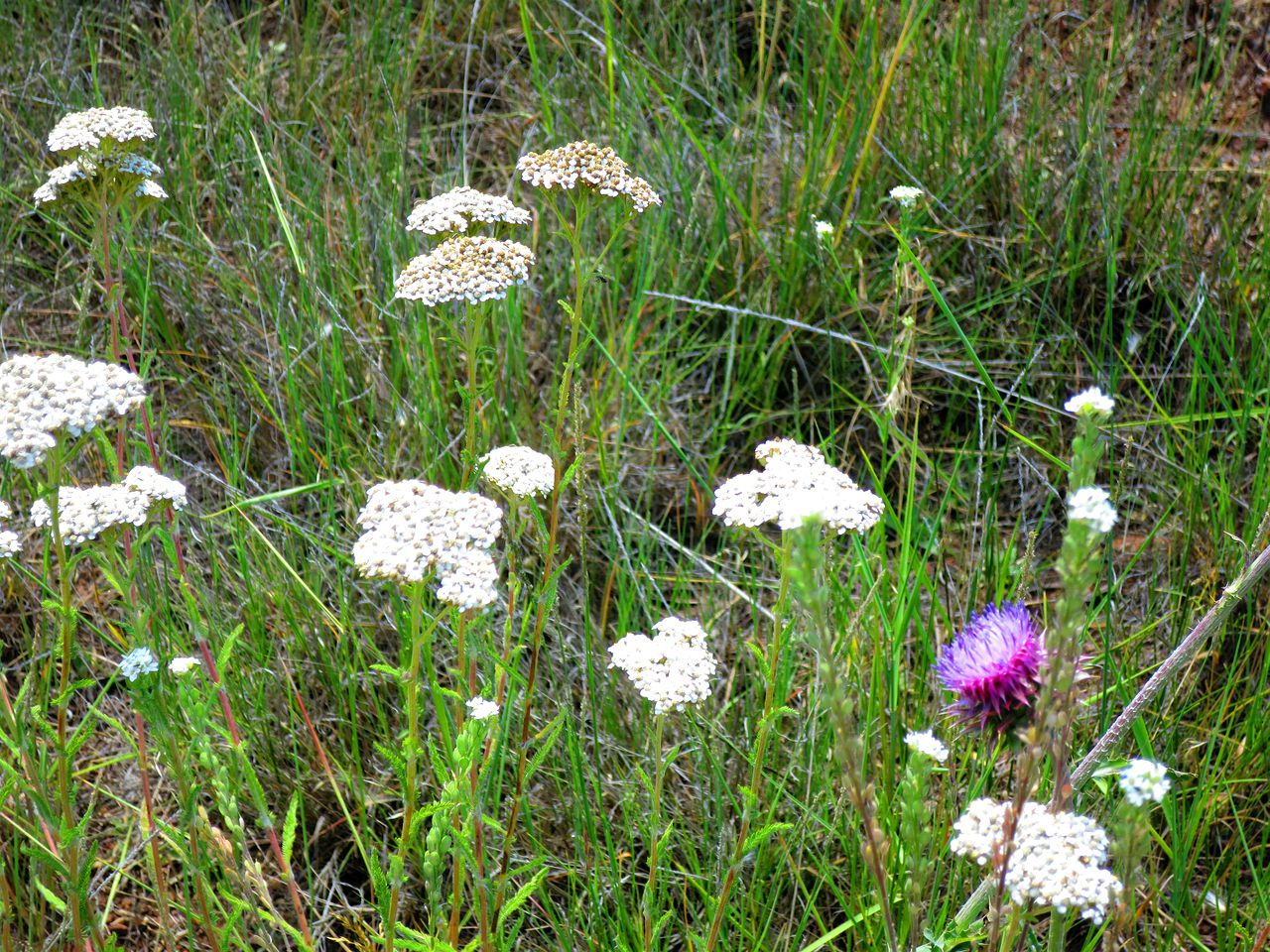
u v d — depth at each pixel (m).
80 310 3.28
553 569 2.39
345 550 3.21
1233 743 2.75
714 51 4.79
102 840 2.77
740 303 4.02
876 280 4.04
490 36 4.88
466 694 2.15
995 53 4.24
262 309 3.73
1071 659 1.46
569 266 4.00
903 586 2.69
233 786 2.17
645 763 2.84
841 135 4.26
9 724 2.09
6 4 4.89
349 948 2.68
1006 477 3.63
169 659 2.24
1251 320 3.59
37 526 2.04
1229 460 3.47
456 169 4.25
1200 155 4.32
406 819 1.89
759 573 3.42
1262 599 3.00
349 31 4.82
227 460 3.45
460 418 3.61
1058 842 1.56
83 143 2.32
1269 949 2.43
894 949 1.57
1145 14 4.44
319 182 4.16
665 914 2.07
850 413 3.87
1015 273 3.97
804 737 2.72
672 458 3.73
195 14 4.77
